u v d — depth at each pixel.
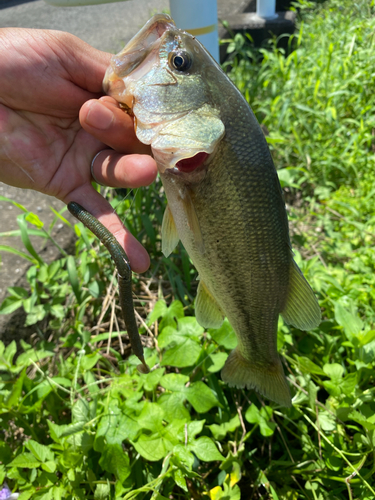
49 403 0.33
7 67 0.27
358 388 0.31
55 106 0.30
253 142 0.24
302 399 0.32
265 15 1.15
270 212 0.25
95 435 0.28
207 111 0.23
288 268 0.27
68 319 0.43
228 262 0.25
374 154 0.65
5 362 0.33
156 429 0.27
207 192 0.24
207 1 0.47
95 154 0.31
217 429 0.30
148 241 0.50
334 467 0.29
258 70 0.85
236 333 0.29
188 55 0.24
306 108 0.62
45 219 0.52
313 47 0.86
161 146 0.23
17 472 0.27
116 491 0.26
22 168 0.29
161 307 0.35
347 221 0.52
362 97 0.70
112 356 0.40
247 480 0.32
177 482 0.25
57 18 1.14
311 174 0.62
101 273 0.46
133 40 0.25
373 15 0.87
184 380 0.30
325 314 0.39
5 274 0.44
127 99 0.26
